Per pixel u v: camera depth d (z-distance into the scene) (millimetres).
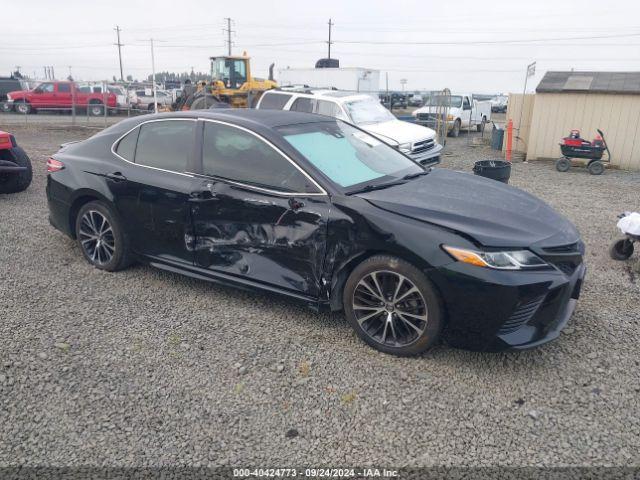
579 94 13383
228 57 21781
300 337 3918
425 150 10656
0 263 5336
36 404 3150
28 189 8672
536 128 13945
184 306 4410
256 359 3625
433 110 20078
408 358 3631
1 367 3504
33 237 6172
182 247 4453
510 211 3791
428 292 3414
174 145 4547
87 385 3330
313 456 2758
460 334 3453
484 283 3264
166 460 2727
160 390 3287
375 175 4242
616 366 3568
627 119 12977
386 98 32125
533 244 3426
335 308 3838
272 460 2729
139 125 4836
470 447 2816
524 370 3508
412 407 3129
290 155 3973
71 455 2760
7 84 30484
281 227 3896
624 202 8766
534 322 3436
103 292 4672
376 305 3684
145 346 3789
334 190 3785
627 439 2875
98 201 4945
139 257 4805
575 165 13141
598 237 6574
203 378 3410
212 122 4402
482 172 7250
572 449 2805
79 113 28094
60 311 4312
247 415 3066
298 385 3340
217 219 4184
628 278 5156
